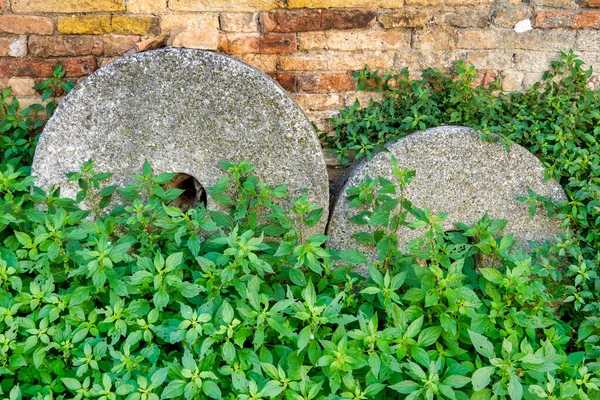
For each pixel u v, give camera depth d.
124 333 2.09
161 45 2.92
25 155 3.08
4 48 2.92
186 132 2.73
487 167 2.87
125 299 2.36
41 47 2.92
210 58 2.62
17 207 2.48
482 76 3.07
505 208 2.94
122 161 2.77
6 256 2.35
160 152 2.76
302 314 2.03
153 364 2.04
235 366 2.01
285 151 2.77
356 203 2.66
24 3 2.82
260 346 2.12
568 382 2.02
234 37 2.93
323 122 3.13
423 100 2.97
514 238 2.98
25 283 2.39
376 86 3.05
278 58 2.99
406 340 2.08
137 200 2.47
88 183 2.72
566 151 2.90
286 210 2.87
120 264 2.53
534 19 2.96
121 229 2.80
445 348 2.33
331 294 2.53
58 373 2.12
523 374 2.16
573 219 2.88
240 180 2.79
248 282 2.14
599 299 2.67
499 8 2.94
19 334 2.23
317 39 2.96
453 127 2.83
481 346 2.00
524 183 2.91
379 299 2.29
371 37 2.97
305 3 2.87
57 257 2.34
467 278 2.68
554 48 3.03
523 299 2.28
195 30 2.83
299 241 2.88
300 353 2.09
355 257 2.44
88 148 2.74
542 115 3.01
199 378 1.91
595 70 3.07
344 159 3.06
